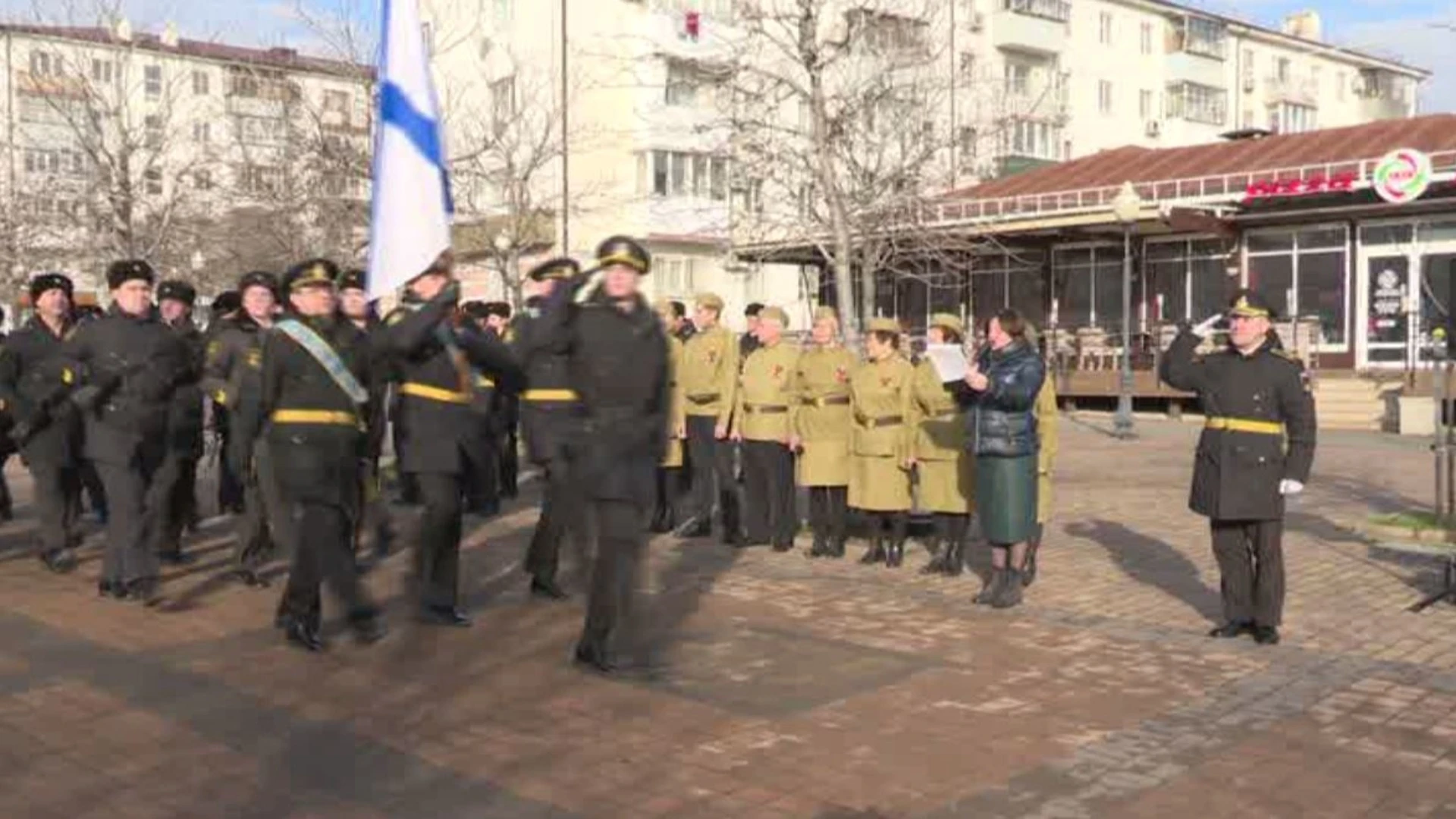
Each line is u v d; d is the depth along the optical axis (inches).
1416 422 971.3
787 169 853.8
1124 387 965.8
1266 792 206.8
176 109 1205.1
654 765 216.2
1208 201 1187.9
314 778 209.3
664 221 1514.5
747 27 862.5
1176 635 310.7
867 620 323.9
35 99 1098.1
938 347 336.2
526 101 1232.2
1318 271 1176.8
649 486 274.2
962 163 1043.9
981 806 199.8
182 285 437.7
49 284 382.0
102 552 415.2
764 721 240.2
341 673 270.5
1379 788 209.0
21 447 383.2
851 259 794.2
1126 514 525.0
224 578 372.2
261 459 344.8
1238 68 2319.1
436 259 298.0
